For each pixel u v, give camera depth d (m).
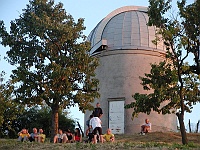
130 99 29.91
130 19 32.38
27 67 21.25
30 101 21.08
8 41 21.41
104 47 31.22
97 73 31.44
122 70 30.53
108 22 33.09
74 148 15.55
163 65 19.09
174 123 30.92
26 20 21.92
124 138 23.59
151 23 18.97
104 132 30.06
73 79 21.92
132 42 31.00
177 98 18.64
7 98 21.11
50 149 15.68
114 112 30.05
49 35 21.52
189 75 18.72
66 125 36.28
